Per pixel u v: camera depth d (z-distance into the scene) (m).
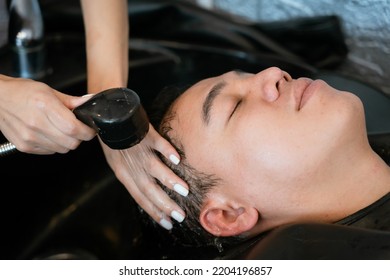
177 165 0.91
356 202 0.87
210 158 0.89
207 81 0.96
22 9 1.16
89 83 1.01
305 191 0.86
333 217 0.87
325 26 1.39
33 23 1.17
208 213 0.91
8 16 1.31
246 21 1.59
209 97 0.91
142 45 1.35
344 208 0.87
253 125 0.86
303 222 0.82
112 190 1.26
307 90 0.88
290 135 0.85
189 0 1.62
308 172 0.84
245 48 1.40
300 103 0.87
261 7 1.55
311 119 0.85
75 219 1.24
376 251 0.75
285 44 1.46
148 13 1.41
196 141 0.90
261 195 0.87
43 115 0.81
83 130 0.80
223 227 0.91
